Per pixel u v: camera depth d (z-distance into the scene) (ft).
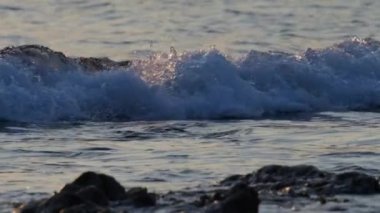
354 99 192.24
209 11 306.96
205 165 129.90
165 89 179.22
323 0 331.77
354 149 141.79
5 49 179.52
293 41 256.52
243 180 112.27
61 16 294.05
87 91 176.04
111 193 102.06
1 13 295.69
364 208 102.47
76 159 134.72
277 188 108.27
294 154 138.10
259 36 263.70
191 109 177.68
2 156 136.15
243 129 161.48
